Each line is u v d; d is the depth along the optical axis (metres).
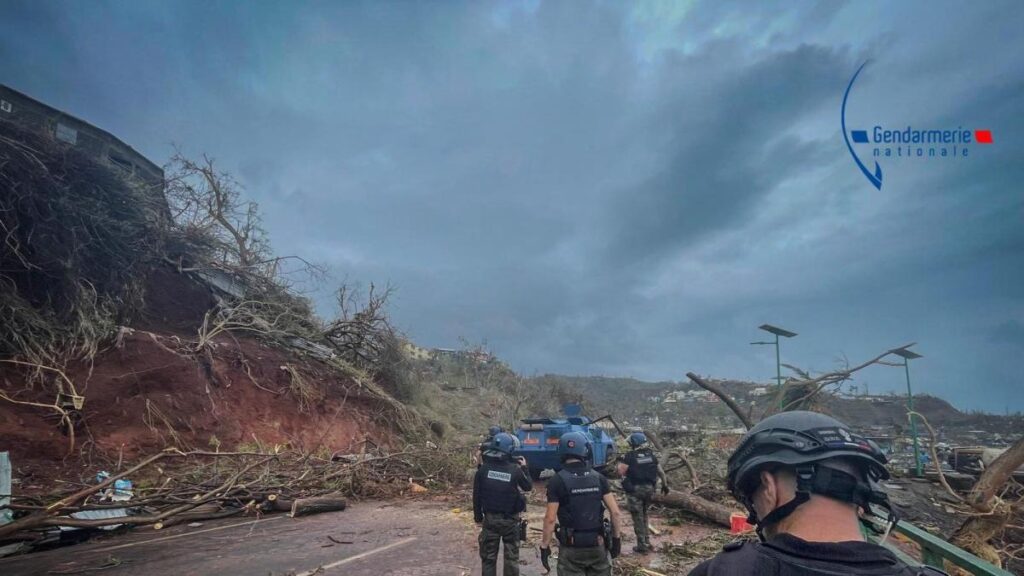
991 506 8.94
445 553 8.41
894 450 18.92
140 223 16.75
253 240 21.30
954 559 3.87
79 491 8.57
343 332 23.12
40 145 14.44
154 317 17.31
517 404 29.98
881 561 1.17
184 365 15.20
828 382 14.70
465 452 18.59
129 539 8.95
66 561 7.58
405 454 15.79
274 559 7.87
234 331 19.09
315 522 10.57
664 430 19.17
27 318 12.66
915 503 12.72
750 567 1.21
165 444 13.10
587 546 5.14
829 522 1.25
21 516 8.54
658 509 12.43
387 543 8.98
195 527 9.91
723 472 14.74
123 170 17.27
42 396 12.15
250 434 15.16
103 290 15.21
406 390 23.64
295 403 17.47
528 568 7.75
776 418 1.44
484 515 6.46
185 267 19.17
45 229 13.76
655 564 8.13
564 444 5.46
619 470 9.05
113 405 13.02
